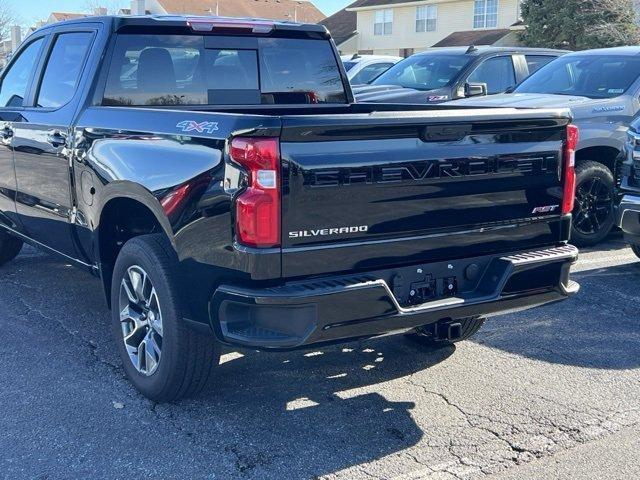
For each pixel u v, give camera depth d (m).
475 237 4.21
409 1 43.81
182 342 4.15
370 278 3.83
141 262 4.28
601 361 5.19
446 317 4.07
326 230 3.73
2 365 4.97
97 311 6.04
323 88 6.11
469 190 4.13
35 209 5.77
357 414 4.38
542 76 9.70
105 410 4.36
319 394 4.63
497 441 4.08
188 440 4.04
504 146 4.23
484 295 4.20
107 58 5.11
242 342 3.72
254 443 4.03
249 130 3.58
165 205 4.06
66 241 5.46
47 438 4.04
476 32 40.22
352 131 3.70
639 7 30.59
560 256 4.40
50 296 6.40
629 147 6.93
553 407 4.49
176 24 5.32
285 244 3.65
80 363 5.02
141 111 4.44
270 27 5.74
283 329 3.67
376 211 3.85
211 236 3.80
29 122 5.64
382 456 3.91
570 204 4.56
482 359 5.21
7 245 7.05
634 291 6.77
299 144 3.62
